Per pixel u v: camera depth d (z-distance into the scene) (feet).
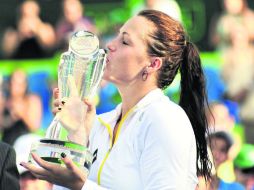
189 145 16.48
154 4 49.78
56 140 15.51
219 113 46.21
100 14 50.39
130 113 17.37
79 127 16.21
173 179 16.01
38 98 49.21
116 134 17.56
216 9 50.44
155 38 17.43
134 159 16.79
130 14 49.96
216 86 49.21
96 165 17.40
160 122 16.44
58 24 51.34
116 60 17.35
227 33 50.24
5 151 17.97
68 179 15.33
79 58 16.71
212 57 49.88
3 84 49.44
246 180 34.78
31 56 50.85
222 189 33.81
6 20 51.96
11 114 48.06
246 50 50.06
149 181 16.24
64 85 16.70
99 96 46.01
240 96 49.01
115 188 16.80
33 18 51.62
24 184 30.48
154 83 17.66
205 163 18.58
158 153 16.21
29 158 15.78
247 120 47.83
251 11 50.80
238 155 42.22
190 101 18.70
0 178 17.60
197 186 18.51
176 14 49.88
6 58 50.96
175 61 17.88
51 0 51.39
